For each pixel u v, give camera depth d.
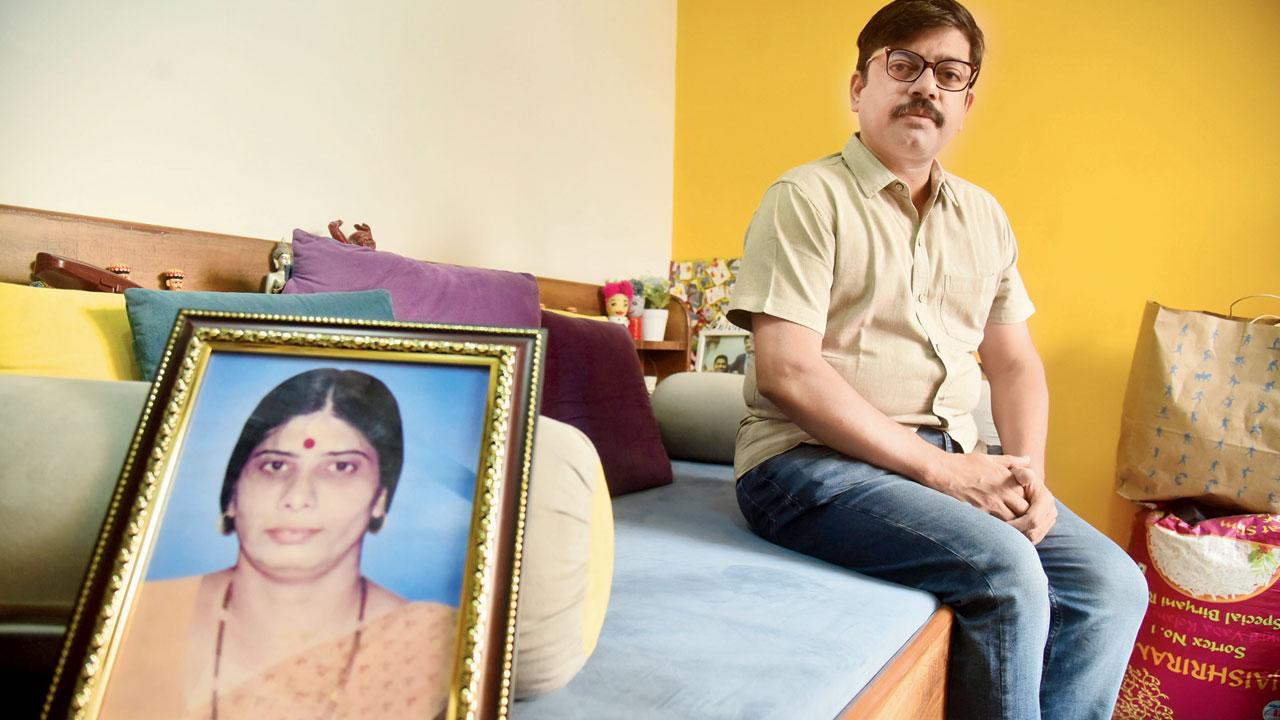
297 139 1.68
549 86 2.45
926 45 1.17
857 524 1.03
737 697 0.64
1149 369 1.85
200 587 0.47
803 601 0.89
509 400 0.53
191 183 1.48
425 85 1.99
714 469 1.82
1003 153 2.39
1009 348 1.42
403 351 0.55
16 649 0.53
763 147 2.93
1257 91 2.00
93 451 0.55
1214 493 1.75
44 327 0.95
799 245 1.15
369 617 0.47
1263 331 1.70
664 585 0.92
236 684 0.44
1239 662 1.59
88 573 0.46
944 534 0.95
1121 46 2.20
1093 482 2.22
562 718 0.59
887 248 1.18
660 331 2.71
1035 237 2.34
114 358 1.00
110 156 1.36
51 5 1.28
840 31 2.73
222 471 0.51
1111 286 2.21
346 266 1.36
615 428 1.51
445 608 0.47
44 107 1.28
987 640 0.93
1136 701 1.72
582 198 2.63
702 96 3.10
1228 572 1.60
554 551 0.56
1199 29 2.08
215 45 1.51
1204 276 2.08
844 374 1.19
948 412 1.23
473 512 0.49
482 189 2.19
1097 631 1.06
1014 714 0.92
